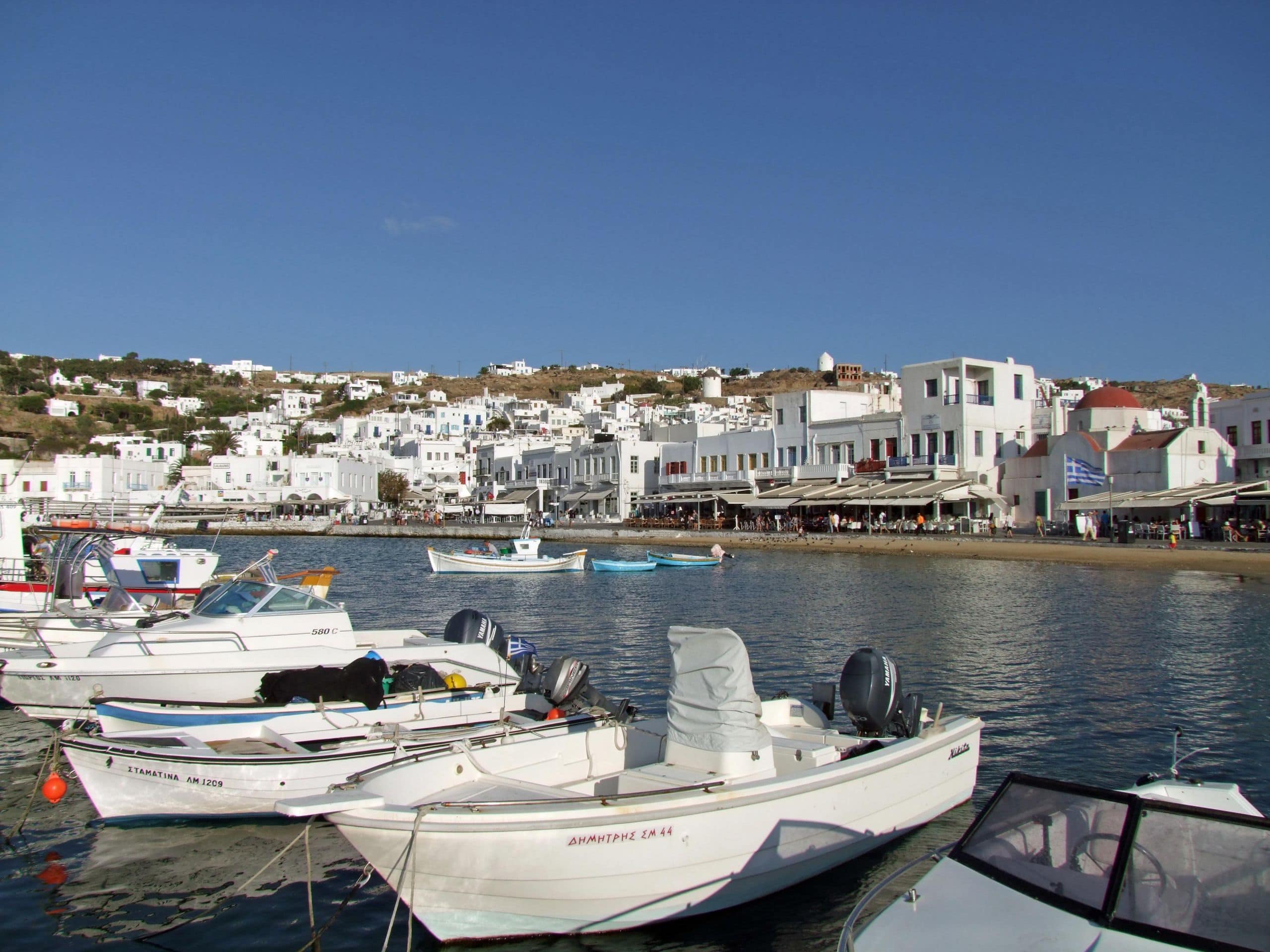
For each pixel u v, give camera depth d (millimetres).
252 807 13656
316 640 18891
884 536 70125
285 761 13688
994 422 73875
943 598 40781
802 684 23719
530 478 124500
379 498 136125
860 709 13422
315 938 10562
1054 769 16031
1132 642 28812
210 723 15094
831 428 82875
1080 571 51219
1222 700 21000
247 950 10445
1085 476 65812
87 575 30859
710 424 102625
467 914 10031
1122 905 6707
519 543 63219
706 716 11461
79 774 13930
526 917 10141
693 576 56250
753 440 90688
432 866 9773
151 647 17672
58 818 14344
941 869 7770
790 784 11094
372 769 11625
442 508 124625
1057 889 7059
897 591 44062
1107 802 7336
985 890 7324
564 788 12477
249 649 18234
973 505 72438
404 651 18031
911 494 69688
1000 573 51250
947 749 13688
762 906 11188
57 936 10836
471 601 44500
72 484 102000
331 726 15516
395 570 64875
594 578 57688
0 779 16219
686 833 10430
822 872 11820
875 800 12312
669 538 83562
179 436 162000
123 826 13898
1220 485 58094
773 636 31203
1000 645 28422
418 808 9805
